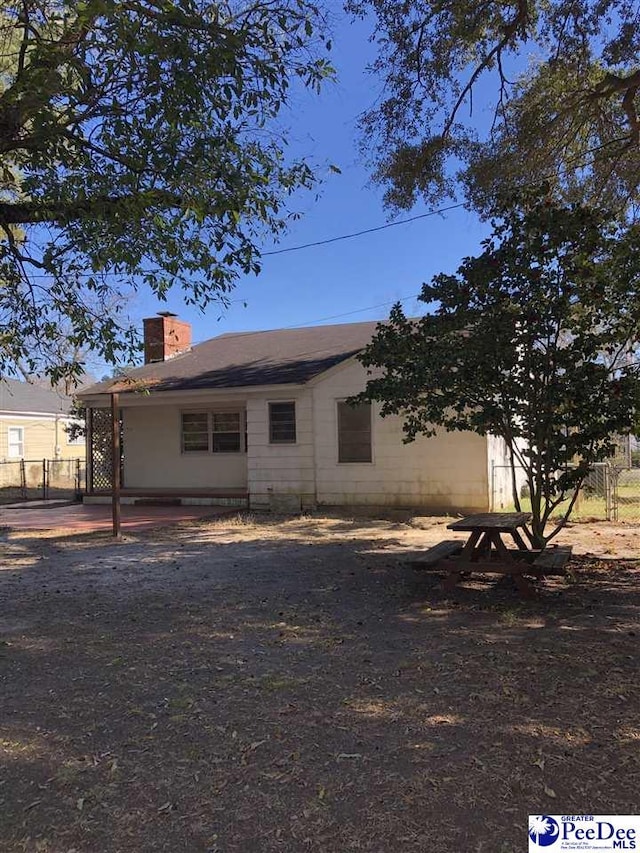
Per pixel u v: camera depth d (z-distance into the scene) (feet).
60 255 19.60
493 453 44.52
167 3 14.39
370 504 46.09
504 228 22.33
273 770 10.31
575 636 16.79
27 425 92.27
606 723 11.68
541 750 10.72
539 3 31.27
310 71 17.74
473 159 36.11
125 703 13.19
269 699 13.19
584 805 9.15
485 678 13.99
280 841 8.51
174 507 51.88
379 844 8.39
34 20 20.36
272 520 42.96
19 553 32.30
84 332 21.57
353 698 13.11
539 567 20.33
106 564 28.84
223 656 16.01
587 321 21.62
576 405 21.15
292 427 48.55
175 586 24.00
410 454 45.16
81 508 52.80
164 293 19.42
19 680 14.69
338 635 17.48
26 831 8.85
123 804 9.47
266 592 22.67
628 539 32.24
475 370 22.20
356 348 51.67
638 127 32.45
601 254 22.34
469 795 9.44
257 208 19.30
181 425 57.41
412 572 25.44
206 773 10.29
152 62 15.10
